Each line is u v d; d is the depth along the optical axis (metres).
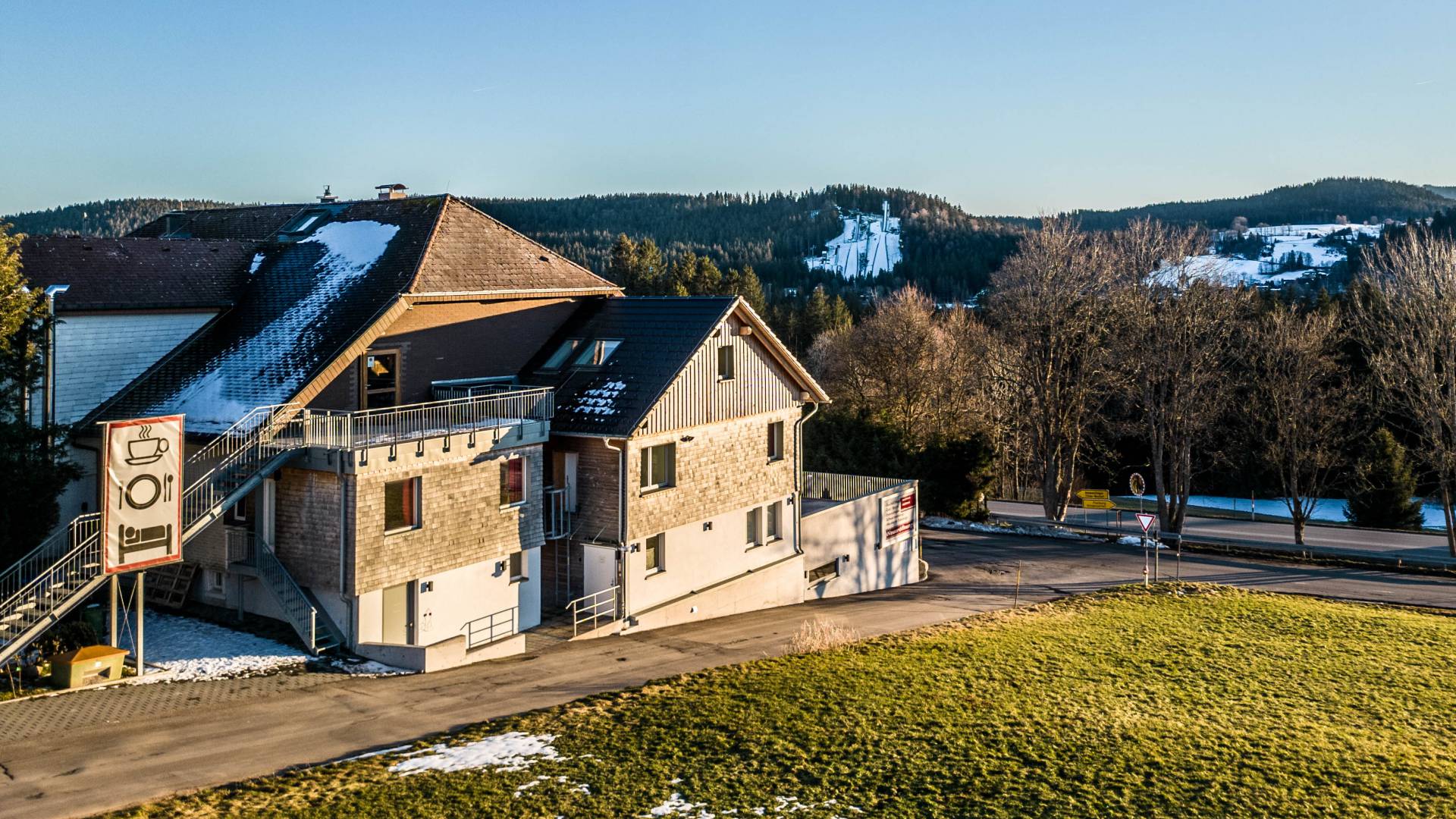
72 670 19.25
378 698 19.84
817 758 16.88
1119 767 16.62
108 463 19.45
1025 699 20.56
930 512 56.84
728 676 21.95
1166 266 50.53
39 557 21.78
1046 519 54.97
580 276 32.66
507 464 26.38
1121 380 52.69
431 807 14.62
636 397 28.52
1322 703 21.27
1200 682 22.70
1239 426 66.62
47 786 14.95
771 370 34.22
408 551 23.47
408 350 27.55
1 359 22.20
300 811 14.34
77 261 27.17
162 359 27.64
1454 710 20.91
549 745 17.27
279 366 25.55
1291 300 92.75
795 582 35.03
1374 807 15.26
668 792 15.36
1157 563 38.75
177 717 18.19
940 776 16.11
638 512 28.14
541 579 29.30
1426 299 46.72
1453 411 45.53
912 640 26.31
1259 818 14.76
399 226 30.44
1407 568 41.84
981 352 64.69
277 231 33.44
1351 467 64.81
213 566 23.70
